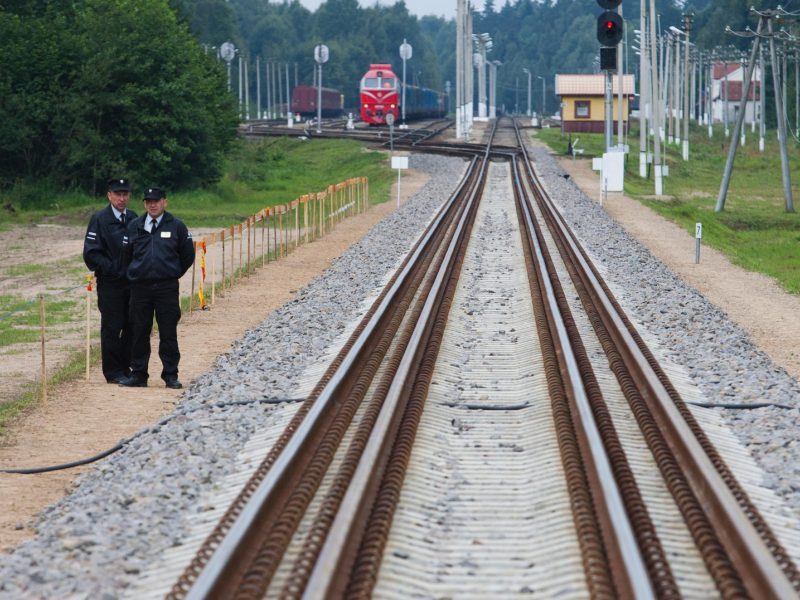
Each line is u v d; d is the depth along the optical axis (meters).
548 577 28.05
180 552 30.08
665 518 32.34
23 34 196.50
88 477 39.56
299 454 36.62
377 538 29.16
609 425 40.34
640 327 67.25
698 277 100.50
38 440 46.22
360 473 32.88
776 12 186.50
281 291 90.44
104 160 196.88
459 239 108.25
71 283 100.06
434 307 69.75
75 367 61.75
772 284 98.12
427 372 49.94
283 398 48.53
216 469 37.91
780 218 185.00
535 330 63.59
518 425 43.62
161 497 34.94
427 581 27.95
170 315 55.75
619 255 105.38
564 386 47.41
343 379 47.81
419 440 40.28
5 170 198.12
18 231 150.38
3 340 72.06
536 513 33.03
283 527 29.52
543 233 120.06
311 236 134.50
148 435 43.81
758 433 43.25
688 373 54.97
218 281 96.62
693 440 37.19
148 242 55.22
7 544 33.12
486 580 28.05
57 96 196.38
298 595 25.20
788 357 63.53
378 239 120.62
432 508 33.56
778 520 33.00
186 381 57.28
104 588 27.42
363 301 77.19
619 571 27.08
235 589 26.41
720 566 27.55
